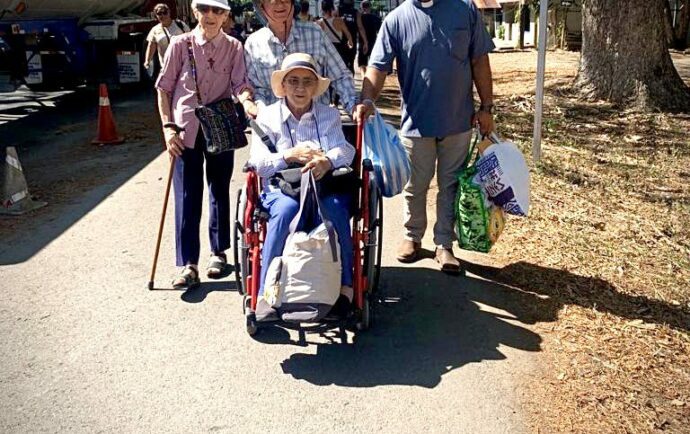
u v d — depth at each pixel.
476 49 4.59
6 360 3.85
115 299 4.58
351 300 3.83
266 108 4.18
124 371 3.75
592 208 6.20
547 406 3.42
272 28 4.36
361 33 14.05
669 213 6.07
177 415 3.38
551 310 4.39
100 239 5.67
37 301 4.55
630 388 3.55
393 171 4.52
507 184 4.51
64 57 13.52
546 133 9.31
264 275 3.80
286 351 3.96
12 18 11.68
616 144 8.67
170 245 5.54
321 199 3.92
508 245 5.39
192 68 4.53
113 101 13.49
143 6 17.09
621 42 10.95
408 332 4.16
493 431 3.25
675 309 4.38
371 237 4.00
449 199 4.86
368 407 3.44
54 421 3.33
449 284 4.77
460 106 4.66
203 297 4.61
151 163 8.27
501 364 3.79
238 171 7.70
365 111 4.24
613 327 4.16
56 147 9.35
